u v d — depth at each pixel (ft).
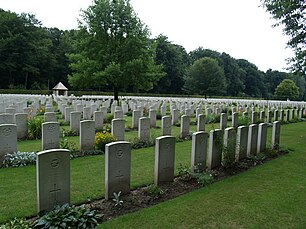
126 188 17.40
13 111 44.55
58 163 14.53
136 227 13.46
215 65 218.59
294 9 42.37
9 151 24.77
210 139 22.43
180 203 16.28
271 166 24.38
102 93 167.43
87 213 13.75
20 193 17.57
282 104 105.29
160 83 219.00
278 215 14.97
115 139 30.17
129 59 91.91
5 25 165.37
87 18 92.27
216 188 18.80
